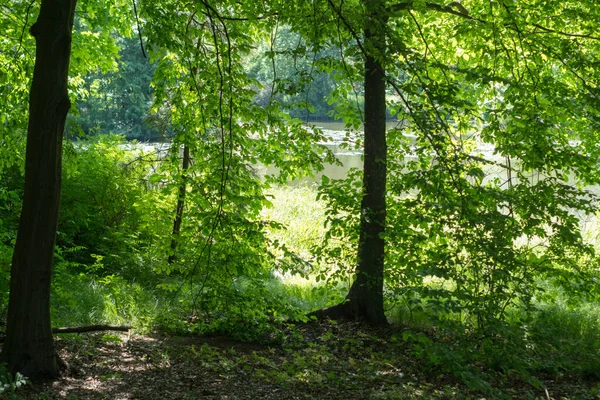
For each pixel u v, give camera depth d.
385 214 9.45
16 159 11.12
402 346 8.69
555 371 7.73
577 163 8.67
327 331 9.38
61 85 5.89
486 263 7.05
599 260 9.61
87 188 12.77
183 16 8.87
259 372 7.01
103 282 10.13
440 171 7.43
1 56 10.00
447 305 6.70
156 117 11.04
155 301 10.32
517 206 8.05
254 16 8.65
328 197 9.54
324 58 8.77
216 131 9.54
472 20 9.24
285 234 16.06
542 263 8.77
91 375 6.46
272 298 8.88
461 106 7.53
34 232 5.93
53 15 5.80
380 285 9.77
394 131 9.62
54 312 8.30
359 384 6.90
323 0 7.91
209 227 8.40
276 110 9.06
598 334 9.65
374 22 7.39
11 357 5.95
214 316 9.27
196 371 6.99
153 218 11.63
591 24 9.46
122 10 12.34
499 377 7.34
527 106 8.93
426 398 6.29
